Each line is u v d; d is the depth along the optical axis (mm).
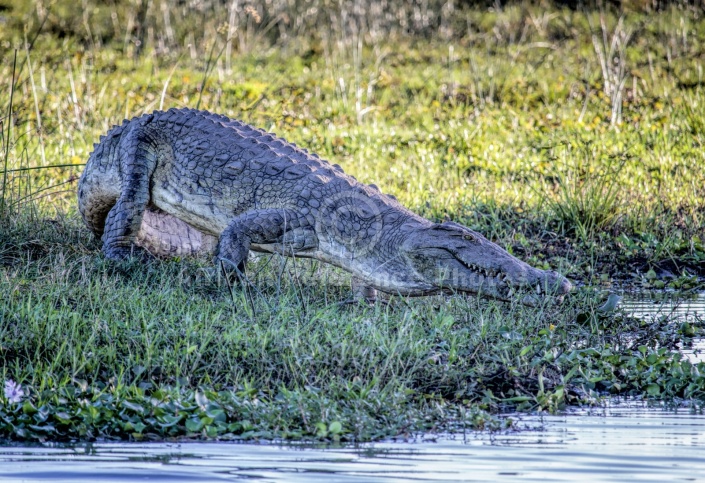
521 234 39000
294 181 29641
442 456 17562
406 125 60000
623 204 41531
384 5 90500
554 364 23812
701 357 25922
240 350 22969
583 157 48219
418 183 45438
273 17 86438
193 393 20719
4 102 53062
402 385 21500
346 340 23125
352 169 48156
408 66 75562
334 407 19969
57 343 22750
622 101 61062
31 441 18531
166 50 76125
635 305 31938
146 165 31875
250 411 19906
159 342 23281
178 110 32781
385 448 18188
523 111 61594
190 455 17531
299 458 17359
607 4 88500
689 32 80438
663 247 38000
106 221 31953
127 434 18984
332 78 69062
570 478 16094
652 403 22500
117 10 86750
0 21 80125
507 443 18641
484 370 23219
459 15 92000
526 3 90562
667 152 50688
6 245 31625
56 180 43750
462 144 52938
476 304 28172
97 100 58688
